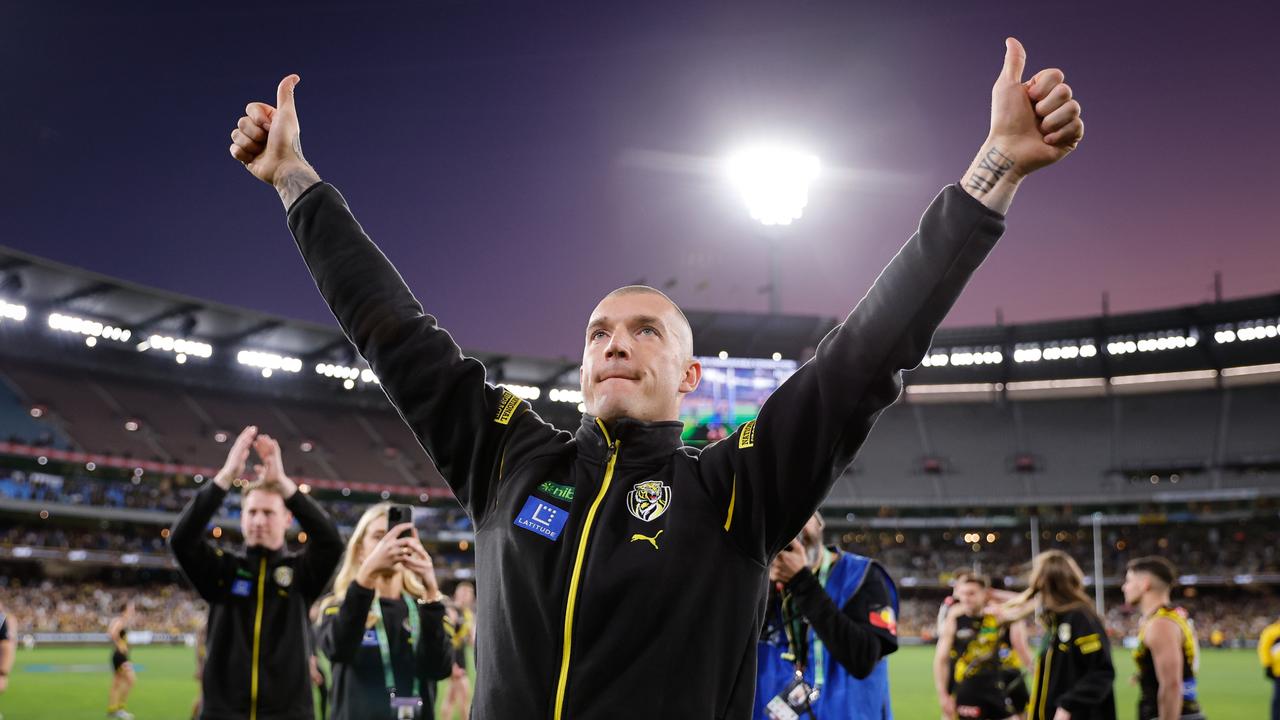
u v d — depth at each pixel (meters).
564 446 2.54
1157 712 7.47
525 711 2.17
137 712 18.22
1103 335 59.84
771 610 5.52
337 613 5.86
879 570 5.62
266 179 2.90
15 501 45.97
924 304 2.22
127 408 52.75
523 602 2.27
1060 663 7.21
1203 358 58.84
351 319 2.69
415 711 6.24
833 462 2.30
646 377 2.48
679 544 2.24
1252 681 28.27
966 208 2.19
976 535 62.88
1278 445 55.69
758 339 52.97
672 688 2.14
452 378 2.63
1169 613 7.39
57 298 49.75
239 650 6.29
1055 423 61.09
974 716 9.19
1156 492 56.41
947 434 62.09
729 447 2.39
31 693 21.06
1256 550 57.06
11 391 49.38
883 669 5.76
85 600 47.59
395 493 56.69
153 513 50.09
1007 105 2.21
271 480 6.50
